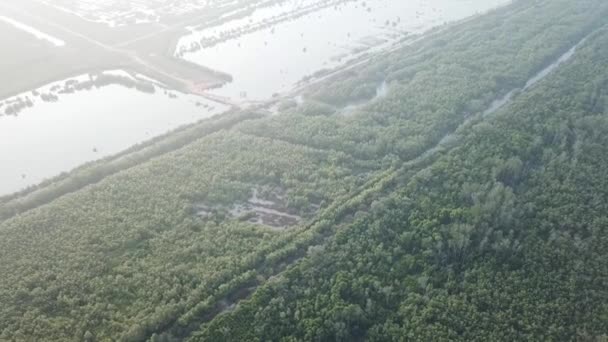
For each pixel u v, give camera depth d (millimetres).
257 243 126125
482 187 133750
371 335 101375
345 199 138250
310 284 112438
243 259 119875
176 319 108375
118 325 106188
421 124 167250
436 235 120438
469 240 117812
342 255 118688
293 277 114750
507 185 139000
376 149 156500
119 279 116188
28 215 137125
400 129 165000
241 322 105188
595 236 117938
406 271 114688
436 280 111312
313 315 105625
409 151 156125
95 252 124562
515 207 127875
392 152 157125
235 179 148750
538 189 134250
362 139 162875
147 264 120438
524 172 141875
